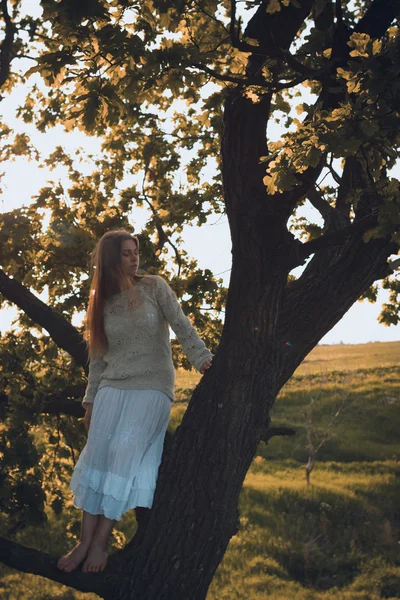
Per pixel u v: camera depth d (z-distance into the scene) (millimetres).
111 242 3492
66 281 6543
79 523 7812
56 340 4305
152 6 3697
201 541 3234
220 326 6984
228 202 3643
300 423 27719
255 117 3643
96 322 3477
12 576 14039
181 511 3254
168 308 3471
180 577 3197
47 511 15812
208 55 3650
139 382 3377
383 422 27594
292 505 18859
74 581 3168
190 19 4152
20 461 6863
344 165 4594
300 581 15109
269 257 3504
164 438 3557
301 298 3877
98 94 3645
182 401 29109
